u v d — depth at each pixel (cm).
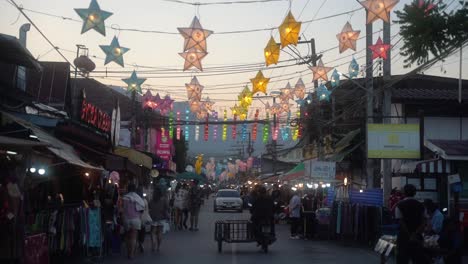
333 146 3566
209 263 1598
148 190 3359
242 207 5091
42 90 2522
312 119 3375
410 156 2327
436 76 3428
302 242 2316
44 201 1524
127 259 1664
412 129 2339
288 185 4609
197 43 1377
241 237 1920
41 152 1396
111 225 1789
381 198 2058
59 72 2581
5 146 1184
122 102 4578
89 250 1648
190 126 3294
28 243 1199
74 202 1903
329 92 2489
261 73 1820
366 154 2353
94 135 2081
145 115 3806
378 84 2372
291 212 2555
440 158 2289
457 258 1240
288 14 1406
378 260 1702
